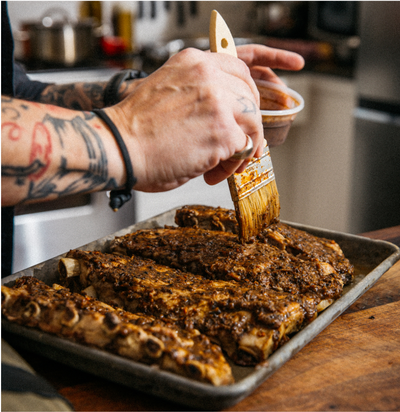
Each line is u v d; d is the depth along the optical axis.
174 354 0.79
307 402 0.79
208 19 3.94
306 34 3.88
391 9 2.65
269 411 0.77
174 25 3.85
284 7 3.82
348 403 0.79
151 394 0.79
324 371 0.87
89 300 0.93
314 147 3.40
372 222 3.03
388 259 1.21
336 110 3.16
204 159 0.88
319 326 0.92
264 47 1.49
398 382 0.85
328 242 1.32
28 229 2.59
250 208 1.14
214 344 0.93
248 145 0.93
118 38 3.41
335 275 1.15
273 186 1.24
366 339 0.97
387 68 2.75
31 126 0.75
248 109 0.92
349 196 3.17
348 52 3.41
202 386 0.73
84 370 0.84
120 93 1.46
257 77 1.53
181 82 0.86
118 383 0.82
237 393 0.73
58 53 2.93
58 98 1.54
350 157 3.10
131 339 0.81
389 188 2.86
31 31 2.94
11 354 0.76
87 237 2.76
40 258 2.67
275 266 1.16
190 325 0.94
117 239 1.29
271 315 0.92
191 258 1.18
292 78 3.23
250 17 4.05
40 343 0.86
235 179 1.08
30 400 0.66
